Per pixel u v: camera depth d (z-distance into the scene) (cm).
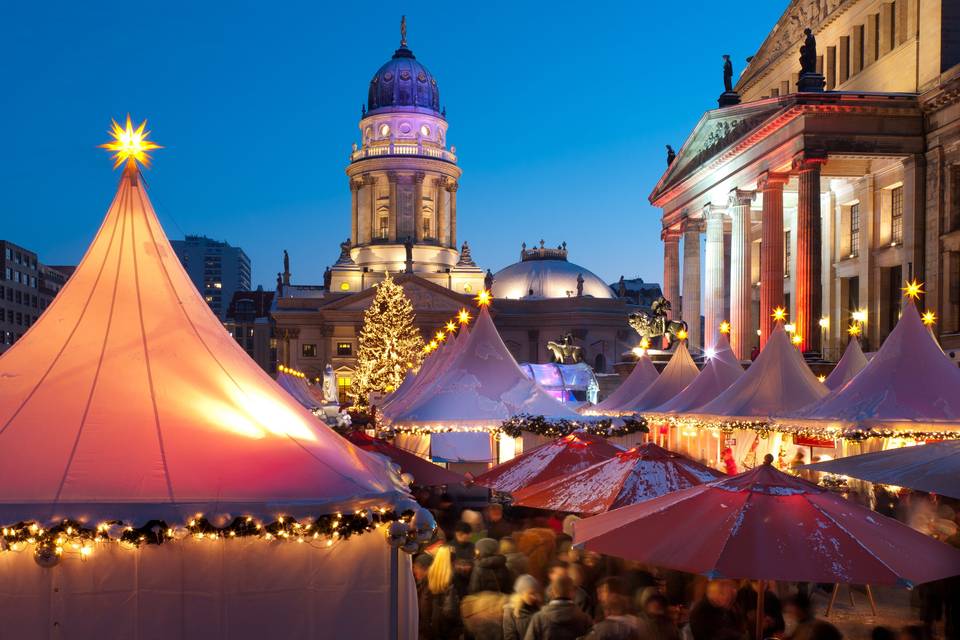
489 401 3102
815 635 1083
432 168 16450
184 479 1069
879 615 1864
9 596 1055
